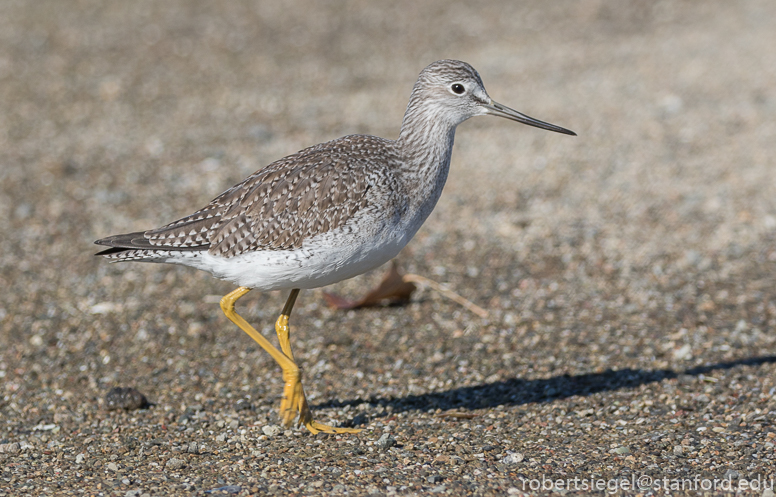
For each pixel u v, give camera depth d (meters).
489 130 20.75
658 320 11.54
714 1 31.80
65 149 20.20
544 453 8.12
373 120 21.48
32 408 9.81
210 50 28.38
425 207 9.05
